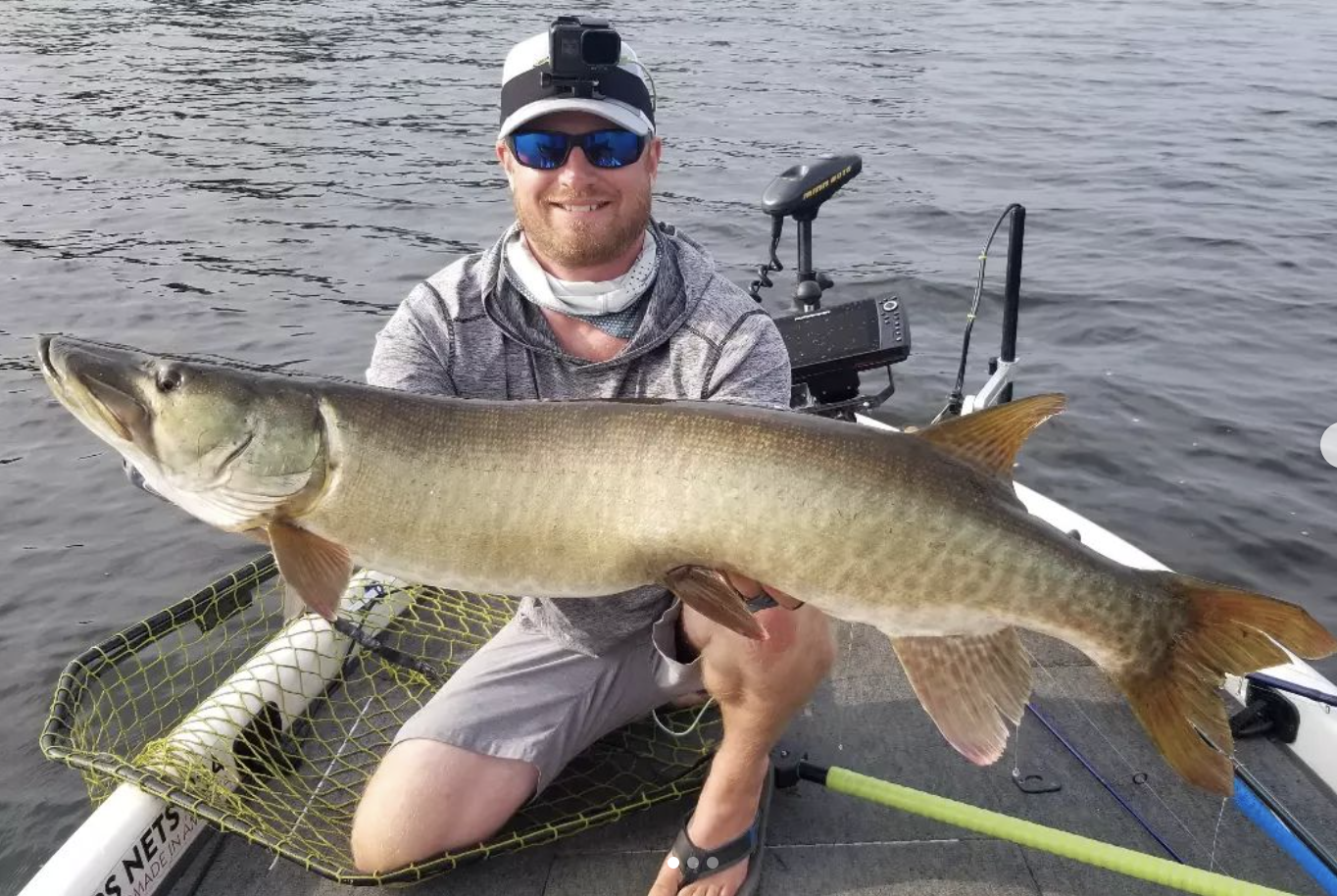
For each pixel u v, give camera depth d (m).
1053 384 3.00
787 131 6.92
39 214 5.28
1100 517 2.35
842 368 1.83
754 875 1.10
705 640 1.05
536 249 1.14
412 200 5.57
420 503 0.96
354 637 1.43
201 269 4.45
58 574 2.29
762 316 1.16
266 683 1.35
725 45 11.09
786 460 0.90
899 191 5.31
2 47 11.10
